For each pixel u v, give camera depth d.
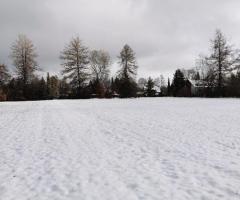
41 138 9.83
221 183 5.08
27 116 17.38
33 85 49.25
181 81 77.75
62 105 28.20
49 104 30.41
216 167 6.01
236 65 47.19
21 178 5.68
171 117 15.57
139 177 5.54
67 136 10.08
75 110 21.36
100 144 8.64
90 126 12.46
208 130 10.71
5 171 6.15
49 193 4.88
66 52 48.69
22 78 45.44
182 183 5.16
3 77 47.12
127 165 6.37
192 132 10.38
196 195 4.61
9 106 27.75
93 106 26.14
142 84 104.81
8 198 4.69
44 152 7.77
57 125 12.95
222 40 47.50
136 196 4.63
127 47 56.84
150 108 22.81
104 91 56.69
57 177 5.69
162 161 6.62
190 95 59.56
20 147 8.46
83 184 5.25
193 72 81.56
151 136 9.79
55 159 7.02
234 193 4.62
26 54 45.31
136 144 8.55
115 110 21.00
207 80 50.00
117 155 7.27
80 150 7.89
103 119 15.04
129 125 12.59
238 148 7.63
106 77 66.25
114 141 9.07
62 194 4.81
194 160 6.61
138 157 7.04
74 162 6.71
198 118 14.79
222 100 35.62
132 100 39.97
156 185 5.10
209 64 49.00
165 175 5.62
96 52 65.50
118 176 5.63
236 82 46.69
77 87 49.12
